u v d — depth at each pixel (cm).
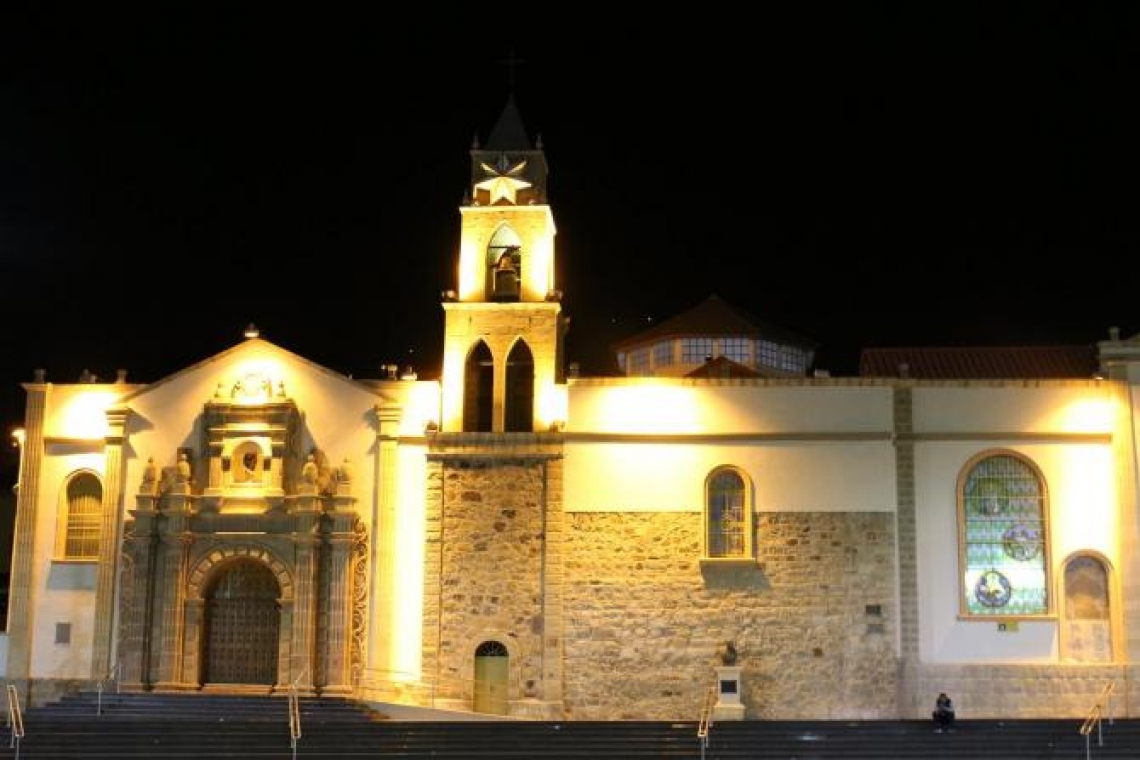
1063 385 4412
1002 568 4331
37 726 3803
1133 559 4303
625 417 4412
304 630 4300
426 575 4353
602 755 3625
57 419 4625
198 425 4534
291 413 4491
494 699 4291
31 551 4547
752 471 4375
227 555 4394
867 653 4262
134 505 4509
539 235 4584
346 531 4375
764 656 4266
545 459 4391
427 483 4409
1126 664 4247
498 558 4347
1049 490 4359
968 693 4244
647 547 4331
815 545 4328
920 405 4416
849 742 3731
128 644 4353
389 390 4519
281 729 3803
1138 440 4366
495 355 4494
